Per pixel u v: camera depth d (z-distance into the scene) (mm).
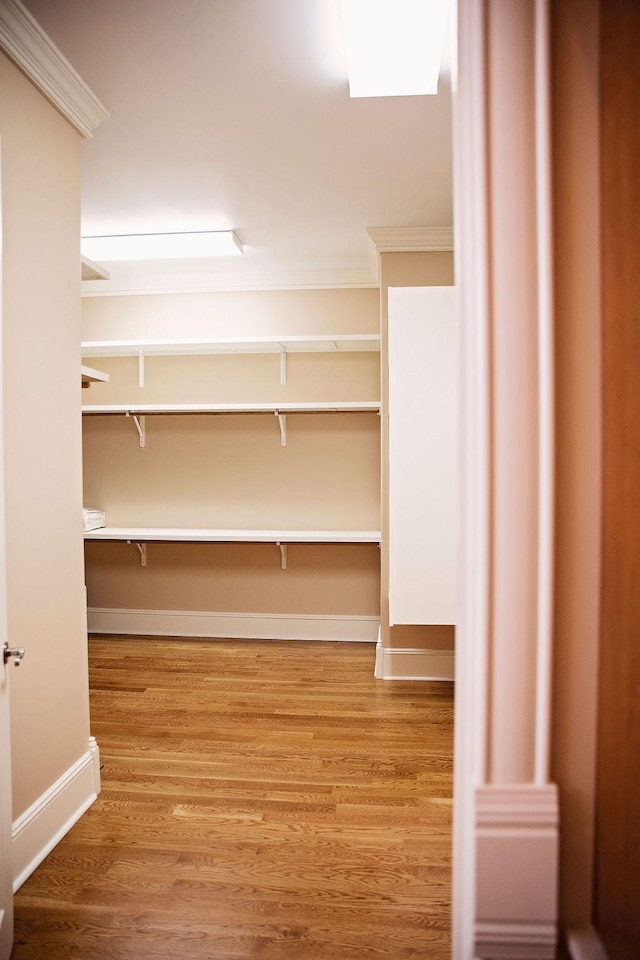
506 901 829
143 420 3969
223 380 3924
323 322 3811
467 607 877
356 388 3838
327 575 3887
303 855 1754
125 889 1611
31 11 1560
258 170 2463
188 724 2639
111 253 3336
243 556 3939
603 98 813
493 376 824
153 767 2264
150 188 2617
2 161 1597
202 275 3746
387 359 3227
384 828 1887
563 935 844
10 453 1634
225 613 3967
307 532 3756
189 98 1959
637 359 803
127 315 3959
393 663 3217
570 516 838
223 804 2018
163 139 2219
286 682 3150
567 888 848
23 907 1545
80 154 1996
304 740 2490
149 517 4004
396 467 3016
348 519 3869
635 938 824
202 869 1691
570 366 832
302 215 2920
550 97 805
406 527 3018
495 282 820
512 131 812
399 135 2197
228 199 2734
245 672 3297
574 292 828
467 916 865
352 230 3107
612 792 830
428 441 2994
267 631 3939
